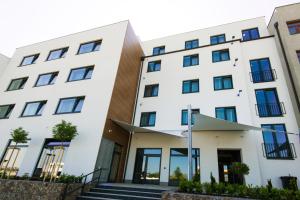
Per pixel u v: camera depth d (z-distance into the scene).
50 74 17.22
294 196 6.71
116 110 13.77
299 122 11.33
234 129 12.33
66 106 14.48
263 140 11.96
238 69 14.80
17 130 13.37
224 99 13.97
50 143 13.38
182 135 13.40
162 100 16.03
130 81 16.48
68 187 8.59
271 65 14.22
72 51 17.53
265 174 11.03
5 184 9.61
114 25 17.09
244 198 6.75
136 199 8.55
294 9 14.52
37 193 8.60
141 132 15.17
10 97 17.75
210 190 7.61
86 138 12.16
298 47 12.95
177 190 7.90
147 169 13.76
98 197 8.99
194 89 15.58
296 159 10.88
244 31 17.80
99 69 14.97
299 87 11.62
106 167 12.05
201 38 19.30
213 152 12.38
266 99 13.23
